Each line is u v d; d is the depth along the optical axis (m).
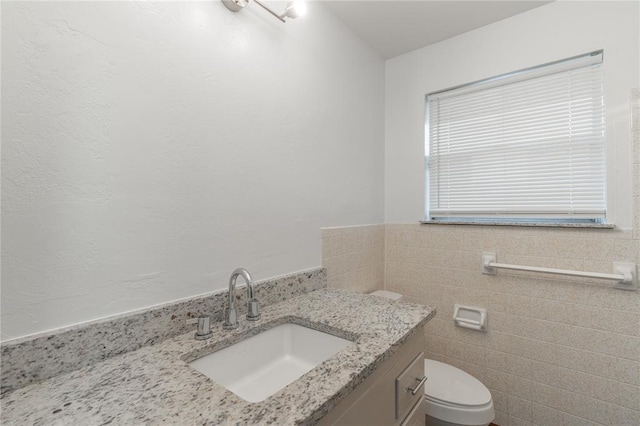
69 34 0.70
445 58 1.87
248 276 0.97
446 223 1.82
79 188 0.71
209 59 1.00
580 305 1.43
